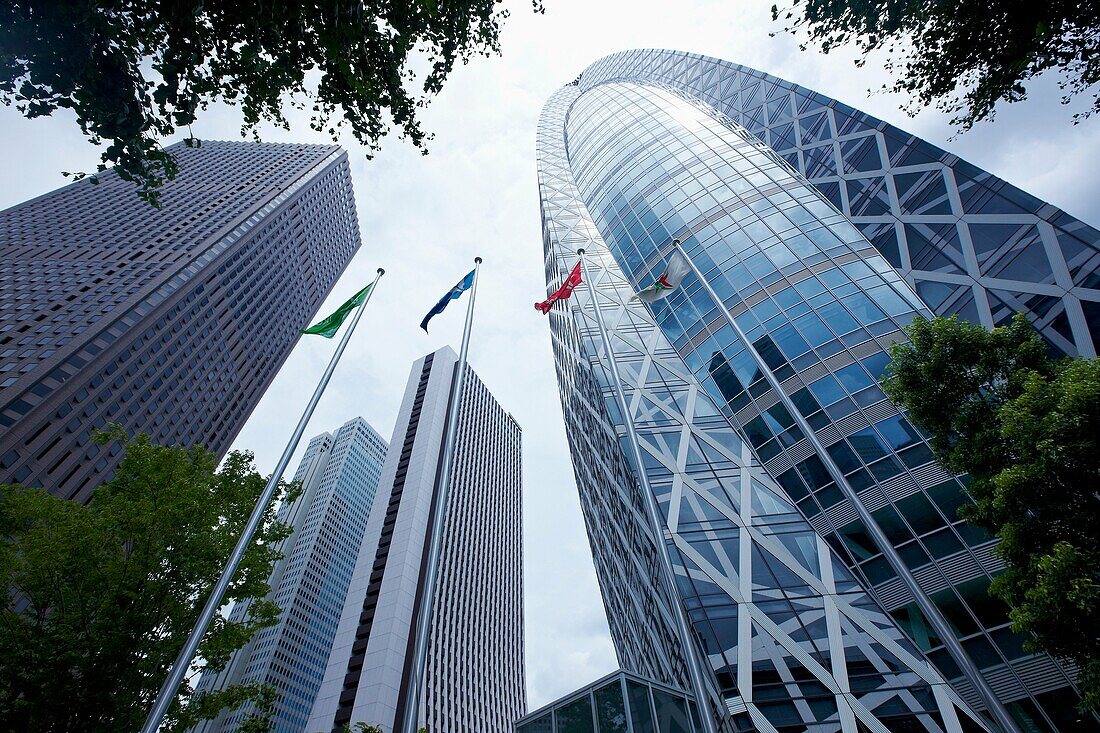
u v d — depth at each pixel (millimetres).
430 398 130250
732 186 46000
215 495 21406
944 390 14969
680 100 69500
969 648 20438
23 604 41969
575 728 18641
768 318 33969
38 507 18781
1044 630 11727
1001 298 27656
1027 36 12992
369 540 97000
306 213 147250
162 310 93125
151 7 11812
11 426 66750
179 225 115500
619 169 61594
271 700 19516
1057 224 26562
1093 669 11047
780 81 53656
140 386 87625
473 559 116438
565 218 66625
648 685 19109
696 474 29844
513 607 132500
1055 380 13164
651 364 38562
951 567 22016
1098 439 11305
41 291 89250
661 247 46344
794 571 24422
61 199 119375
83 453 75125
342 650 78312
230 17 12477
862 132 40938
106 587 17625
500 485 149875
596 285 50438
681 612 14078
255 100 13492
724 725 19453
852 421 27328
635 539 36250
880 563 23531
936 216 32656
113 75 11664
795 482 27828
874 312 30938
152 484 20328
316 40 13531
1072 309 24766
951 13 13609
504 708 107000
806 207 40625
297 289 141125
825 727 19297
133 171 12383
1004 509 12844
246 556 20344
